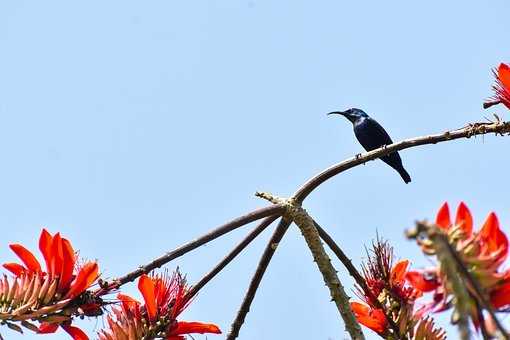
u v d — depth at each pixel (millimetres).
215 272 7230
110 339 6836
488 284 3809
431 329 6340
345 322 6508
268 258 7223
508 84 6832
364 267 6824
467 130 6949
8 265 6793
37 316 6523
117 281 6988
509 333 3424
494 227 3957
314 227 7117
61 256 6715
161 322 6941
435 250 3539
